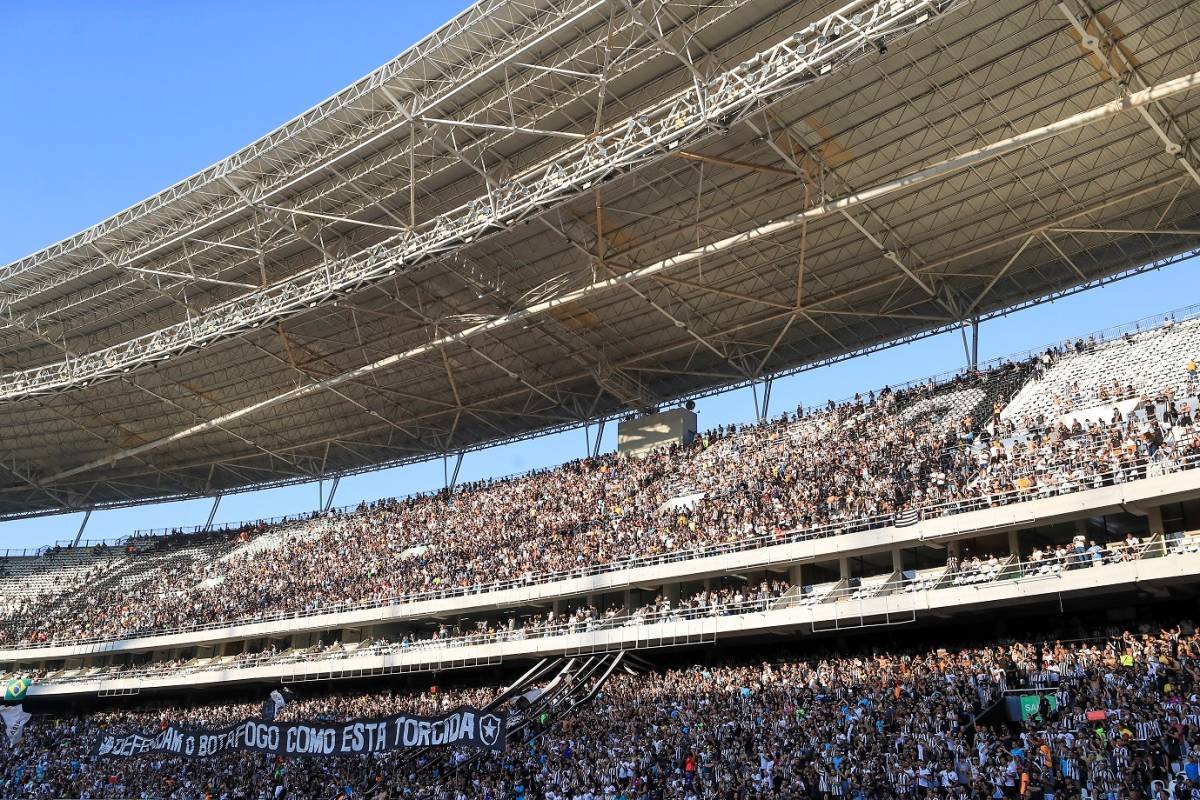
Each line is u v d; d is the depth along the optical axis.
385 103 43.44
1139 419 37.81
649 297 52.91
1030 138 34.25
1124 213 44.12
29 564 82.06
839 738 31.36
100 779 49.62
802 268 47.22
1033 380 45.84
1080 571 32.31
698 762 32.97
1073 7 33.44
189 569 73.88
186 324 54.66
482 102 42.56
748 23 37.16
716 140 40.91
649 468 57.00
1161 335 43.78
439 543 59.53
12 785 52.31
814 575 42.09
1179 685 27.75
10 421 72.50
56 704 65.50
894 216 45.34
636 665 45.88
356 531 68.12
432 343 52.88
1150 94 31.88
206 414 70.50
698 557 43.66
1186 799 23.72
